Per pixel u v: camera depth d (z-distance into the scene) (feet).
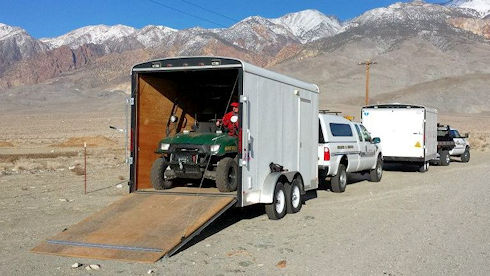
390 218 37.58
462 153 93.40
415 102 504.84
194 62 33.68
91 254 26.66
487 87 541.34
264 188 35.24
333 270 24.77
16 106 652.89
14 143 159.63
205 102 41.83
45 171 70.33
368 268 25.12
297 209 40.04
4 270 24.61
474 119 370.12
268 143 35.83
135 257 26.02
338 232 32.83
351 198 47.60
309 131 43.06
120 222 30.09
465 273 24.47
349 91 594.65
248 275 23.94
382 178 66.28
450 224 35.50
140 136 36.47
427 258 26.94
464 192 51.65
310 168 43.29
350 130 54.44
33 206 41.70
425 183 59.98
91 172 69.31
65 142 156.35
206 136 36.22
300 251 28.17
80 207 41.24
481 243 30.19
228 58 32.71
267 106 35.55
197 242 30.14
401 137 73.26
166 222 29.48
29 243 29.73
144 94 36.86
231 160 35.53
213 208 30.83
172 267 25.08
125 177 63.00
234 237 31.40
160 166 36.60
